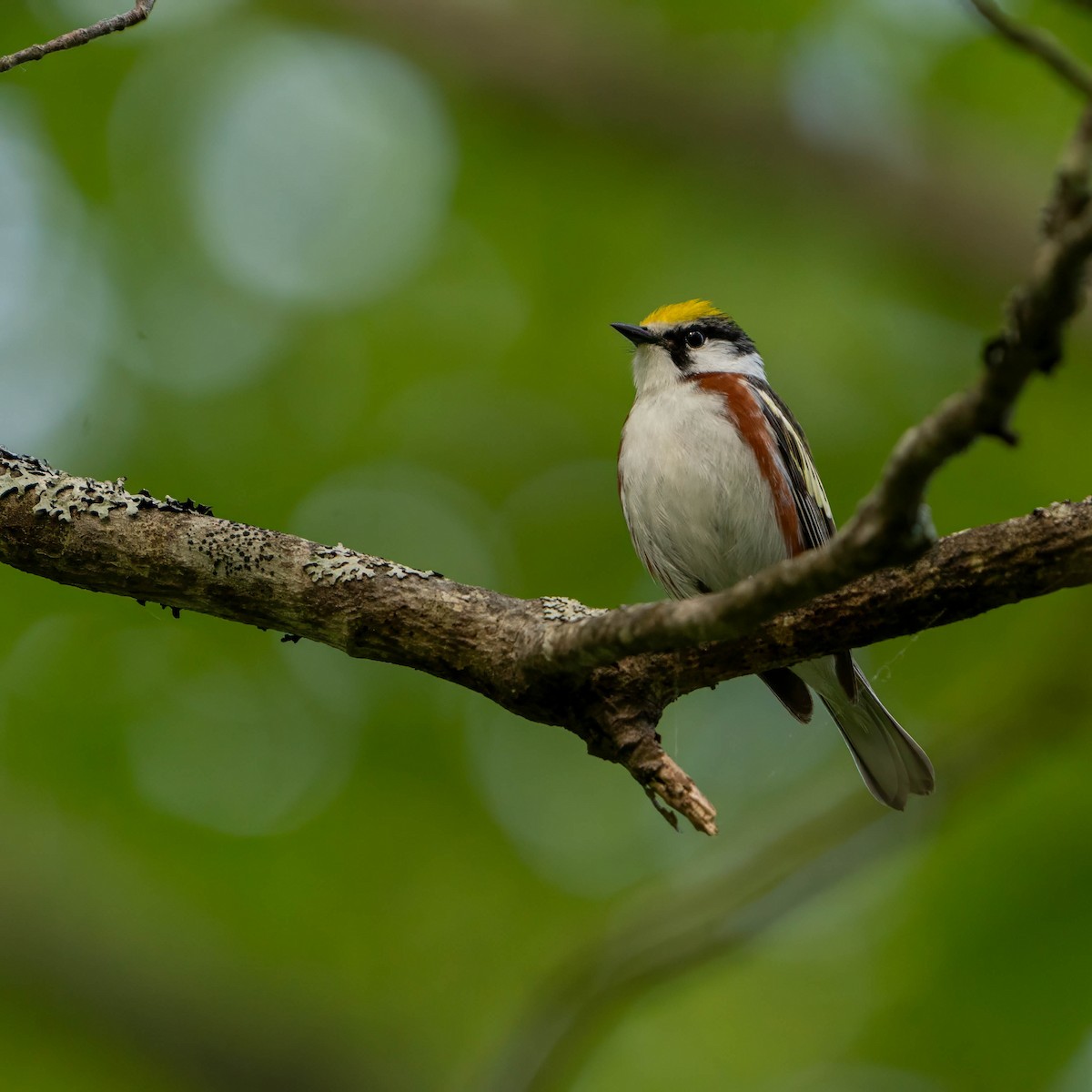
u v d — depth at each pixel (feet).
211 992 39.24
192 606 23.07
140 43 42.75
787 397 41.78
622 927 32.83
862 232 45.37
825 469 40.57
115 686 38.27
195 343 41.01
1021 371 13.46
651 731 21.47
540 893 39.58
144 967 39.04
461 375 41.81
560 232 44.24
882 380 41.98
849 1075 33.37
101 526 22.63
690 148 45.65
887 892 35.81
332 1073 38.14
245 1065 38.17
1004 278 44.11
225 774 38.45
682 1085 37.06
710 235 45.11
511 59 45.50
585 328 42.57
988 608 21.63
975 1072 31.96
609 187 45.24
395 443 40.81
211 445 39.78
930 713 38.78
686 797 20.95
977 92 44.11
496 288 42.96
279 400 40.73
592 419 41.63
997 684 37.50
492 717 40.06
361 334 41.65
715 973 38.04
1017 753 33.58
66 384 39.78
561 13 45.70
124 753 38.04
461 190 44.62
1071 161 13.00
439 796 39.70
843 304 44.19
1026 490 39.75
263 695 39.09
